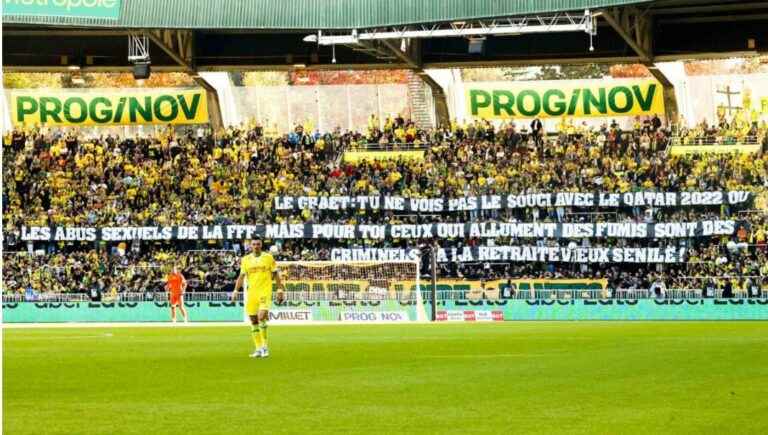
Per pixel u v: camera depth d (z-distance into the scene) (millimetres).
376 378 39125
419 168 138625
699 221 125125
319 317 119375
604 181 132625
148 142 145500
